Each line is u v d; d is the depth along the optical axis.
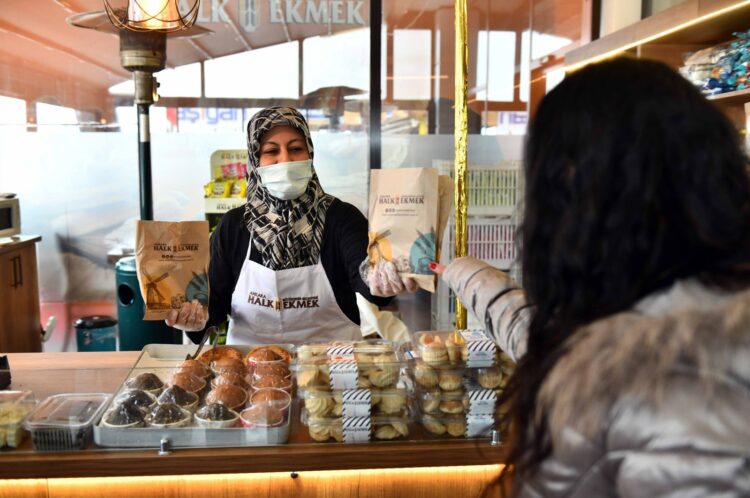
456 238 1.62
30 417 1.34
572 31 4.45
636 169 0.62
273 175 1.95
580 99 0.67
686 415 0.55
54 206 4.30
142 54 2.84
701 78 2.74
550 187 0.69
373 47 4.36
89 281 4.40
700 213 0.61
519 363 0.78
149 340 3.77
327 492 1.38
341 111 4.43
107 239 4.38
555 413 0.64
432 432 1.41
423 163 4.47
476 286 1.13
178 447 1.34
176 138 4.33
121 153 4.30
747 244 0.63
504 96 4.50
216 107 4.35
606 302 0.66
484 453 1.37
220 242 2.06
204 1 4.22
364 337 2.21
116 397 1.44
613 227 0.64
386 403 1.39
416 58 4.39
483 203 3.91
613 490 0.61
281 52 4.34
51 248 4.34
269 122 1.98
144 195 3.14
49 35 4.10
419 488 1.40
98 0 4.13
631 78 0.65
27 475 1.30
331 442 1.38
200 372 1.57
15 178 4.25
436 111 4.44
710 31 2.80
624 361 0.59
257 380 1.54
